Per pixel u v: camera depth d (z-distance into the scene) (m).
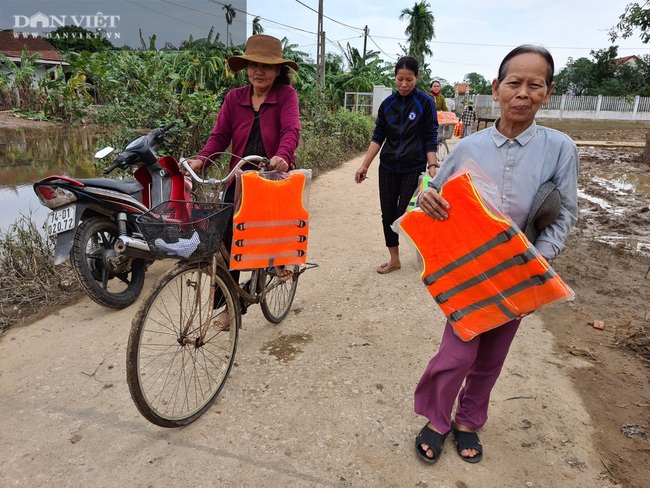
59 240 3.22
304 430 2.35
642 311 3.70
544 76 1.74
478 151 1.93
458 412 2.30
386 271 4.36
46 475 2.06
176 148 6.20
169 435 2.30
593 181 10.08
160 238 2.03
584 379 2.83
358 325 3.40
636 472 2.14
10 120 19.45
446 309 1.96
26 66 22.75
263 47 2.82
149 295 2.14
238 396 2.60
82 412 2.45
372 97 25.66
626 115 30.70
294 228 2.67
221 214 2.19
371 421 2.42
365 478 2.08
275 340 3.17
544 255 1.85
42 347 3.04
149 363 2.85
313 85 18.72
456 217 1.81
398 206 4.16
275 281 3.12
